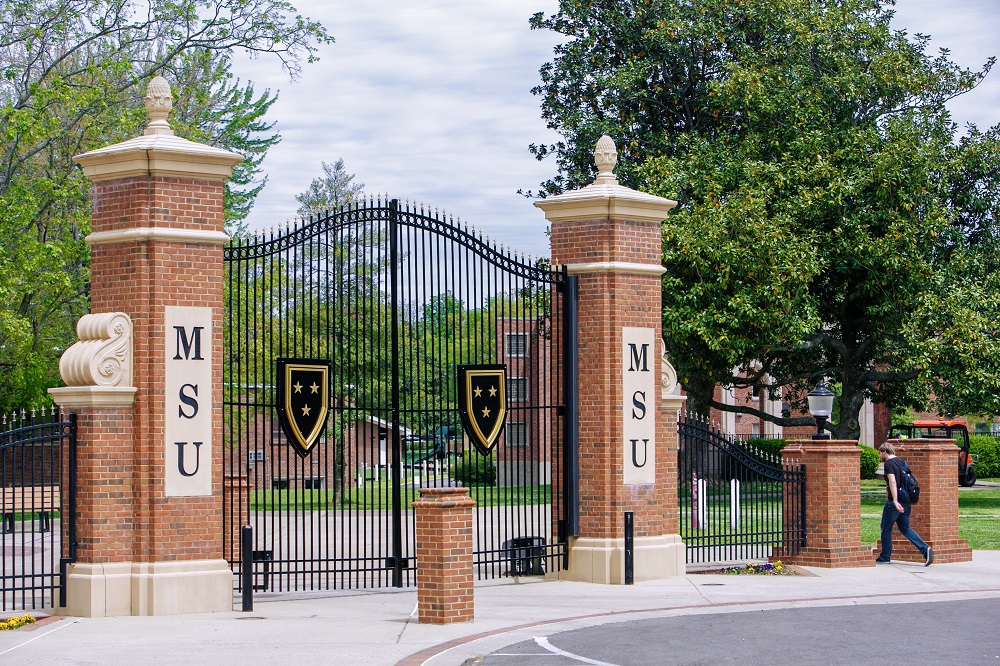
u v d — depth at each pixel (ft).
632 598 51.49
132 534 45.85
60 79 90.12
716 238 104.94
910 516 67.51
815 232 110.83
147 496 45.78
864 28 119.34
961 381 108.58
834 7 120.88
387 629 42.75
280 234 50.88
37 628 42.57
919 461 67.31
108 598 44.98
